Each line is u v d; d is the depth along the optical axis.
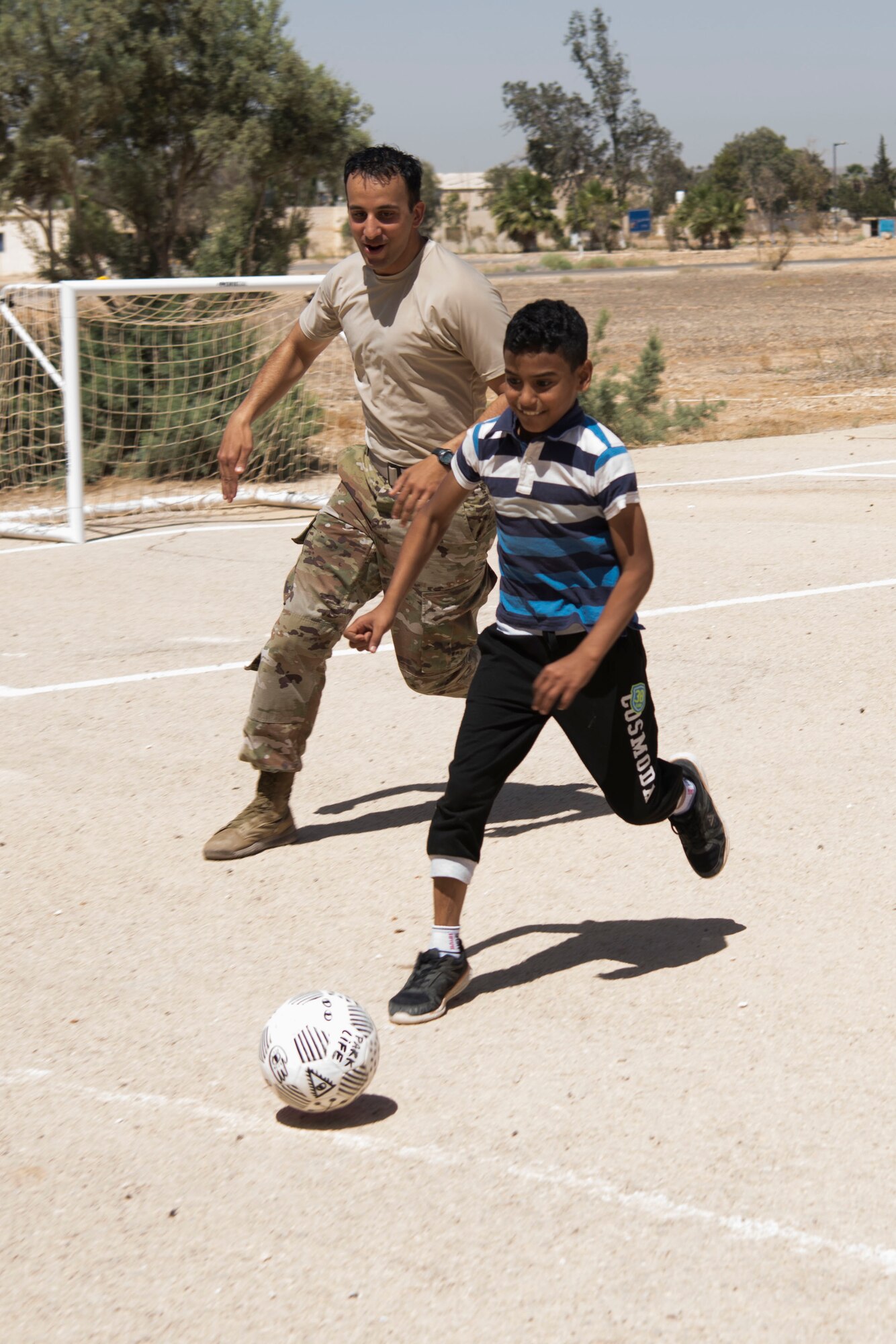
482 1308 3.83
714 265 99.00
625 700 5.39
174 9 36.66
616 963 5.86
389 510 6.73
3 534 16.36
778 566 13.62
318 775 8.34
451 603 6.99
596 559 5.28
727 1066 5.02
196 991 5.71
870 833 7.18
